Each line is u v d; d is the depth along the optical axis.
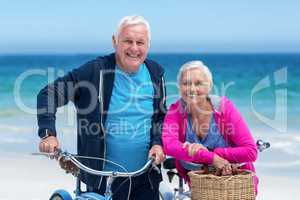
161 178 7.49
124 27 7.12
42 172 15.48
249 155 6.73
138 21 7.14
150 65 7.45
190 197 6.80
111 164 7.29
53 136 6.80
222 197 6.20
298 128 22.50
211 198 6.23
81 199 6.80
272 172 15.55
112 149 7.28
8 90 48.34
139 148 7.30
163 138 6.91
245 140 6.77
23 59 89.62
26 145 19.19
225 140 6.90
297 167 16.03
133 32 7.09
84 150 7.26
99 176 7.17
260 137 20.34
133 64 7.16
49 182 14.46
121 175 6.46
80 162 7.13
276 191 13.86
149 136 7.34
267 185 14.40
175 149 6.76
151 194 7.39
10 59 89.69
